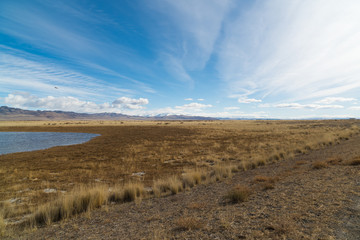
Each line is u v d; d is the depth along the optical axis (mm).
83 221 5258
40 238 4344
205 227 3869
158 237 3672
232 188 6738
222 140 29594
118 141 31562
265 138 29375
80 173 12570
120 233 4168
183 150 21359
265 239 3096
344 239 2801
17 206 7164
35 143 30875
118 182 10469
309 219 3617
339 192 4883
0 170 13562
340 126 46594
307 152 14766
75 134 48344
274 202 4844
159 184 8695
